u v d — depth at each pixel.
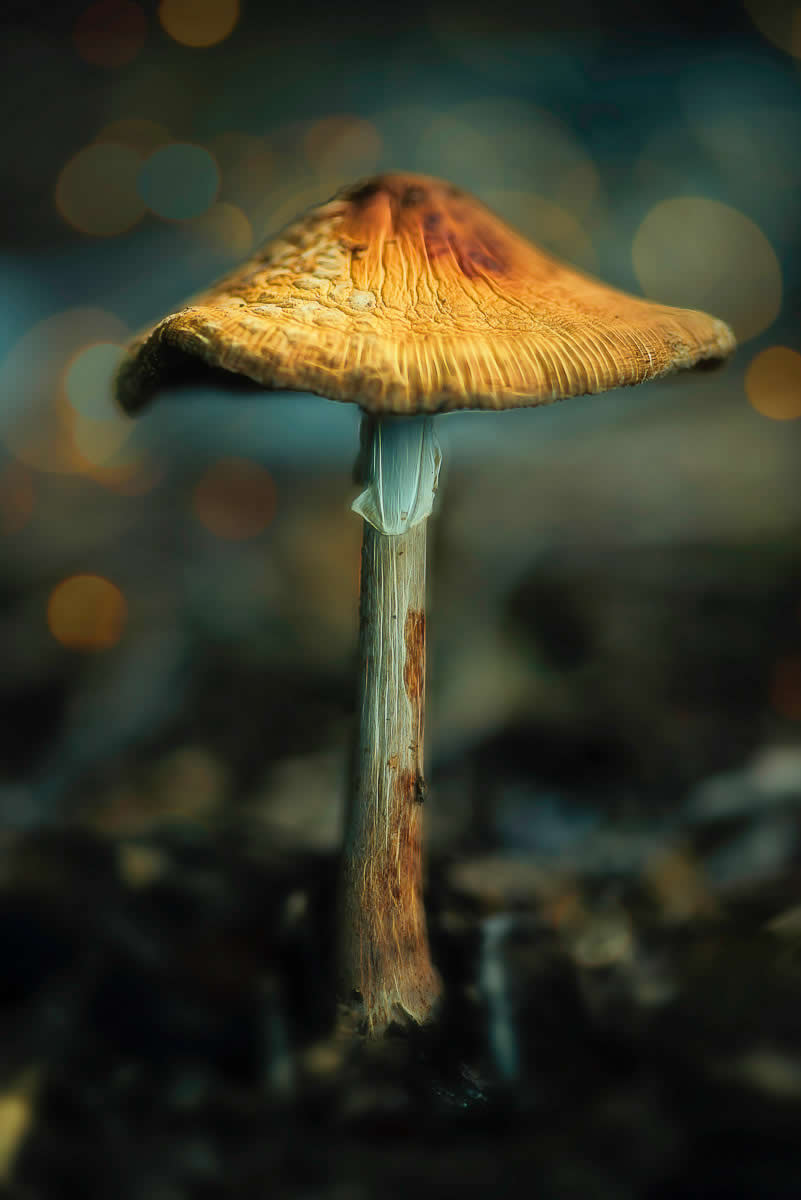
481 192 0.78
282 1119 0.25
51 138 0.82
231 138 0.82
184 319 0.23
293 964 0.26
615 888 0.28
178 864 0.29
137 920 0.27
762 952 0.26
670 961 0.26
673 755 0.32
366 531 0.25
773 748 0.31
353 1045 0.25
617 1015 0.26
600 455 0.60
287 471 0.63
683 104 0.85
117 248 0.79
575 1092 0.25
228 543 0.52
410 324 0.23
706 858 0.29
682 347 0.24
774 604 0.40
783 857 0.29
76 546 0.52
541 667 0.36
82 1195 0.24
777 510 0.49
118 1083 0.25
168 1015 0.26
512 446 0.64
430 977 0.26
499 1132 0.24
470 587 0.42
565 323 0.24
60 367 0.71
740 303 0.73
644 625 0.39
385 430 0.25
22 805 0.31
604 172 0.81
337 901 0.25
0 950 0.26
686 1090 0.25
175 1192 0.24
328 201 0.25
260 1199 0.24
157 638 0.39
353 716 0.25
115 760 0.34
